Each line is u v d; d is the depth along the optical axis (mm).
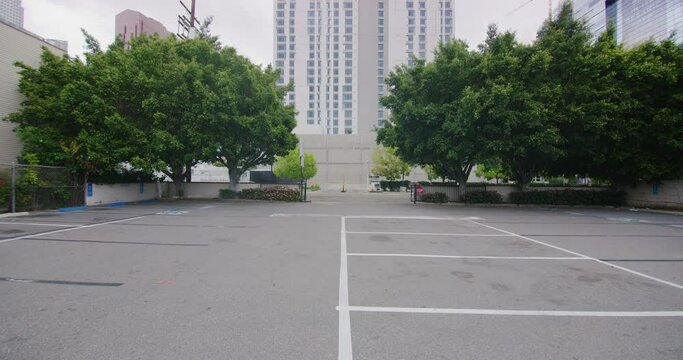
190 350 3180
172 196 25750
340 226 11766
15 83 18844
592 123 17938
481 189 24312
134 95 18656
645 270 6387
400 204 22531
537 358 3137
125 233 9711
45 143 16734
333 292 4918
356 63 103562
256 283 5273
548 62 18562
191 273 5770
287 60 104500
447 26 101000
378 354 3170
